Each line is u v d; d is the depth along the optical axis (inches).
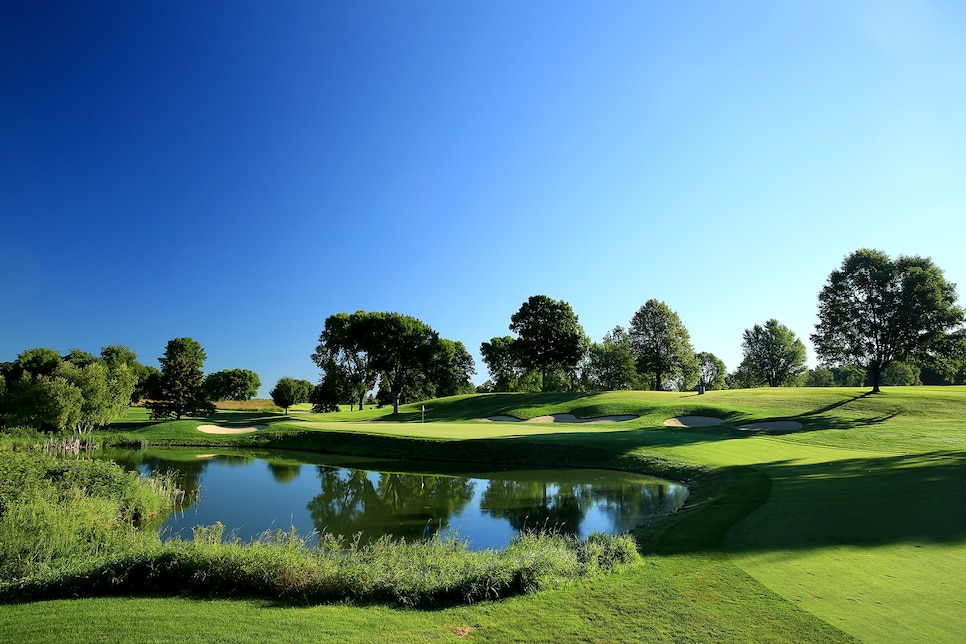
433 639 240.1
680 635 240.7
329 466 1143.0
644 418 1692.9
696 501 657.6
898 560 347.9
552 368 2866.6
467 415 2239.2
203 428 1733.5
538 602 288.2
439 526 627.2
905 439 1129.4
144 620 266.7
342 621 265.3
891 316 1680.6
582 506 719.7
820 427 1352.1
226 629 253.0
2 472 624.1
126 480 715.4
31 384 1627.7
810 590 296.7
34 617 272.5
